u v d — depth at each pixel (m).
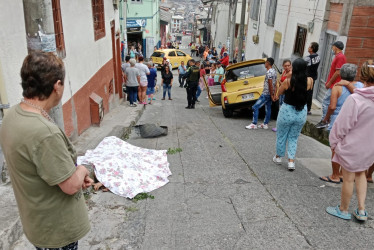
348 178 3.41
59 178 1.75
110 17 10.44
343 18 7.72
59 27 5.43
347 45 7.64
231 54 23.02
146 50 31.72
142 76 11.89
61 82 1.83
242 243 3.11
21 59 4.05
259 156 5.62
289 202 3.92
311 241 3.13
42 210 1.85
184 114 10.42
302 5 11.25
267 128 7.76
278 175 4.76
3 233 2.76
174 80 23.45
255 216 3.60
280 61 13.86
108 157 4.80
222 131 7.54
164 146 6.26
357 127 3.24
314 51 7.29
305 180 4.59
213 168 5.07
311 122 7.17
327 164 5.21
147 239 3.20
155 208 3.83
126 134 7.33
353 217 3.57
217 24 37.22
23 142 1.70
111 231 3.33
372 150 3.23
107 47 9.75
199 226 3.42
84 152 5.32
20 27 4.03
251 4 20.39
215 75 15.48
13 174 1.80
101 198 4.05
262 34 17.48
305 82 4.45
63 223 1.92
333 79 6.01
